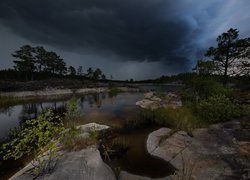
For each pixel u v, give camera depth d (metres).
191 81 20.80
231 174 5.87
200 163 6.75
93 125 12.63
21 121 17.56
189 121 11.71
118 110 20.22
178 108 15.85
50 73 85.88
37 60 70.06
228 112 12.38
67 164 6.11
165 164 7.11
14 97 39.53
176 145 8.48
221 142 8.56
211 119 12.29
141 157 7.81
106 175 5.95
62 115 19.47
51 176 5.27
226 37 27.39
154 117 14.34
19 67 64.12
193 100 19.69
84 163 6.26
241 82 26.06
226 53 27.48
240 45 25.72
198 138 9.30
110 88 69.00
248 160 6.63
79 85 68.06
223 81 26.27
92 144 8.47
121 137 10.51
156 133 10.25
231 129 10.34
